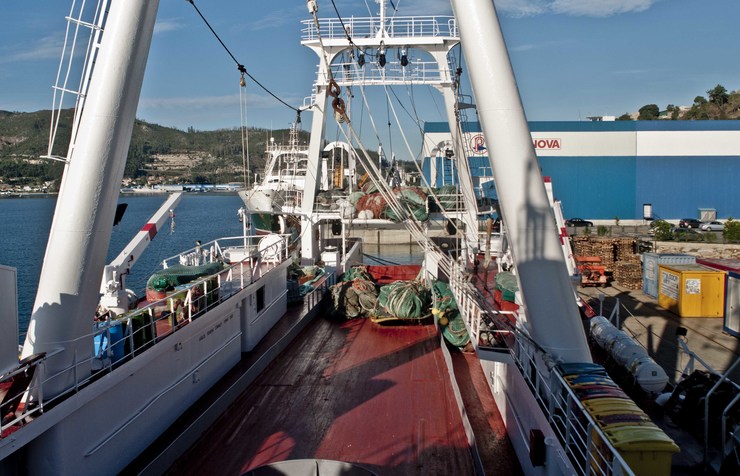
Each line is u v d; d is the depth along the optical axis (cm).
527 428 843
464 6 716
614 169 5791
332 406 1127
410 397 1167
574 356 746
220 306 1215
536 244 727
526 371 861
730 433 834
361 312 1811
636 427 577
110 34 714
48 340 722
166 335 988
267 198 4475
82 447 757
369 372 1323
